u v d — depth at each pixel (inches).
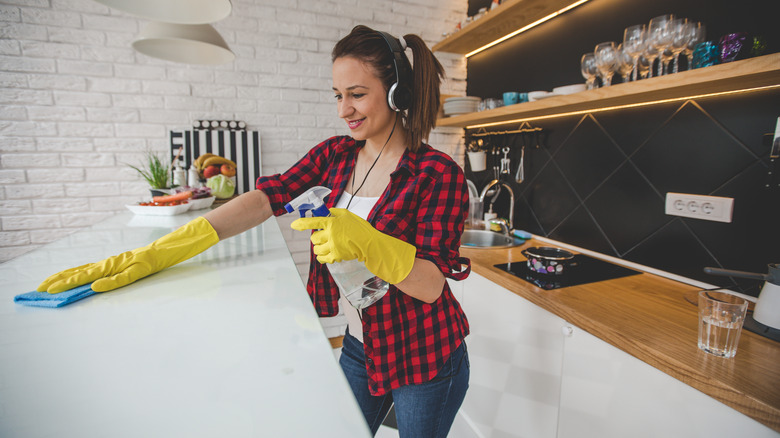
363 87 30.9
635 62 54.3
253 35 89.7
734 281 47.9
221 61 67.9
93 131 81.8
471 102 91.0
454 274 33.8
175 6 49.0
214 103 89.0
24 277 31.3
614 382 39.9
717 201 48.9
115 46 81.0
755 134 45.0
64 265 34.4
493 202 90.0
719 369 32.0
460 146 108.5
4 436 13.5
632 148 60.1
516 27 82.4
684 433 33.4
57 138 79.8
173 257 33.8
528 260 59.1
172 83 85.7
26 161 78.5
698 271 51.9
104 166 83.4
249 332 22.3
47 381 17.1
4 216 78.4
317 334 22.2
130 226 53.0
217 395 16.3
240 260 37.9
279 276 32.8
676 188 54.1
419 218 31.8
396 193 32.9
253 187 92.0
